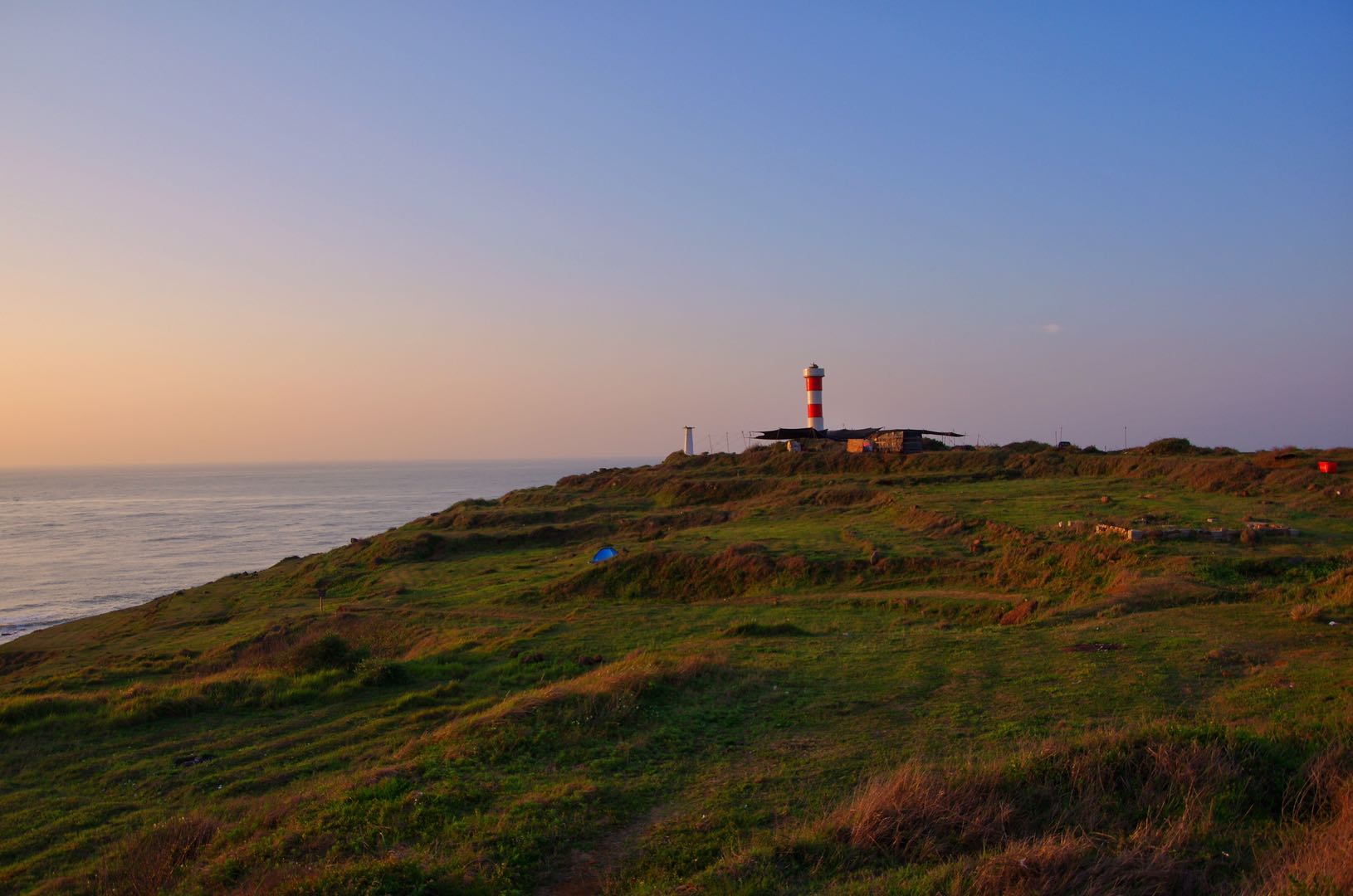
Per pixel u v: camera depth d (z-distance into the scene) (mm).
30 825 13031
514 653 25453
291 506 191000
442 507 178750
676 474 81625
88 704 19516
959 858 8289
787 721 14672
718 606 33188
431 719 17531
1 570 91188
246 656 32250
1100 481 54594
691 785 11727
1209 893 7402
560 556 50844
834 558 36938
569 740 13547
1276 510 37125
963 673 17641
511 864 9109
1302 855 7590
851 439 85938
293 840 9969
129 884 9984
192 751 16562
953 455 70938
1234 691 14422
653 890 8133
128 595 73938
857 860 8531
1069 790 9656
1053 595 28297
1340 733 10242
